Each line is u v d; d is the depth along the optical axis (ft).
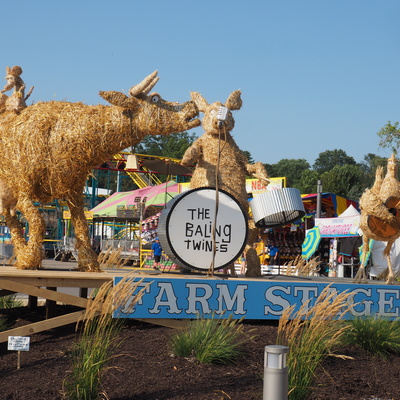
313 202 86.33
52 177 27.40
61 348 23.44
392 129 103.04
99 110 27.61
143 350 22.89
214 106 30.60
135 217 93.30
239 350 22.85
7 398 18.48
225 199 28.19
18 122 27.99
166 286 25.03
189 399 18.51
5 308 33.65
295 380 19.26
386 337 24.18
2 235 79.71
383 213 27.94
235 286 25.80
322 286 26.86
